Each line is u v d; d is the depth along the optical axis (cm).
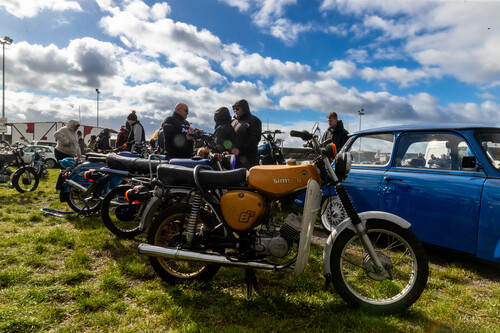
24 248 354
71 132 775
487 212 314
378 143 431
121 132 790
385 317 239
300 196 261
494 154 338
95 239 394
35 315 227
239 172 263
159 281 293
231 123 561
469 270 339
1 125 2219
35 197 682
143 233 430
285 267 249
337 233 255
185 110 533
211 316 238
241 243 263
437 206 349
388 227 250
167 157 531
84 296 259
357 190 423
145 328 219
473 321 242
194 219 275
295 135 259
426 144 383
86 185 504
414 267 243
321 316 238
